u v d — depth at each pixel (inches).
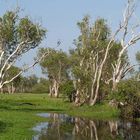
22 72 2256.4
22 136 1245.1
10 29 2276.1
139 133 1443.2
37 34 2290.8
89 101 2738.7
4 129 1359.5
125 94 2079.2
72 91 3038.9
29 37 2288.4
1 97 3385.8
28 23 2277.3
